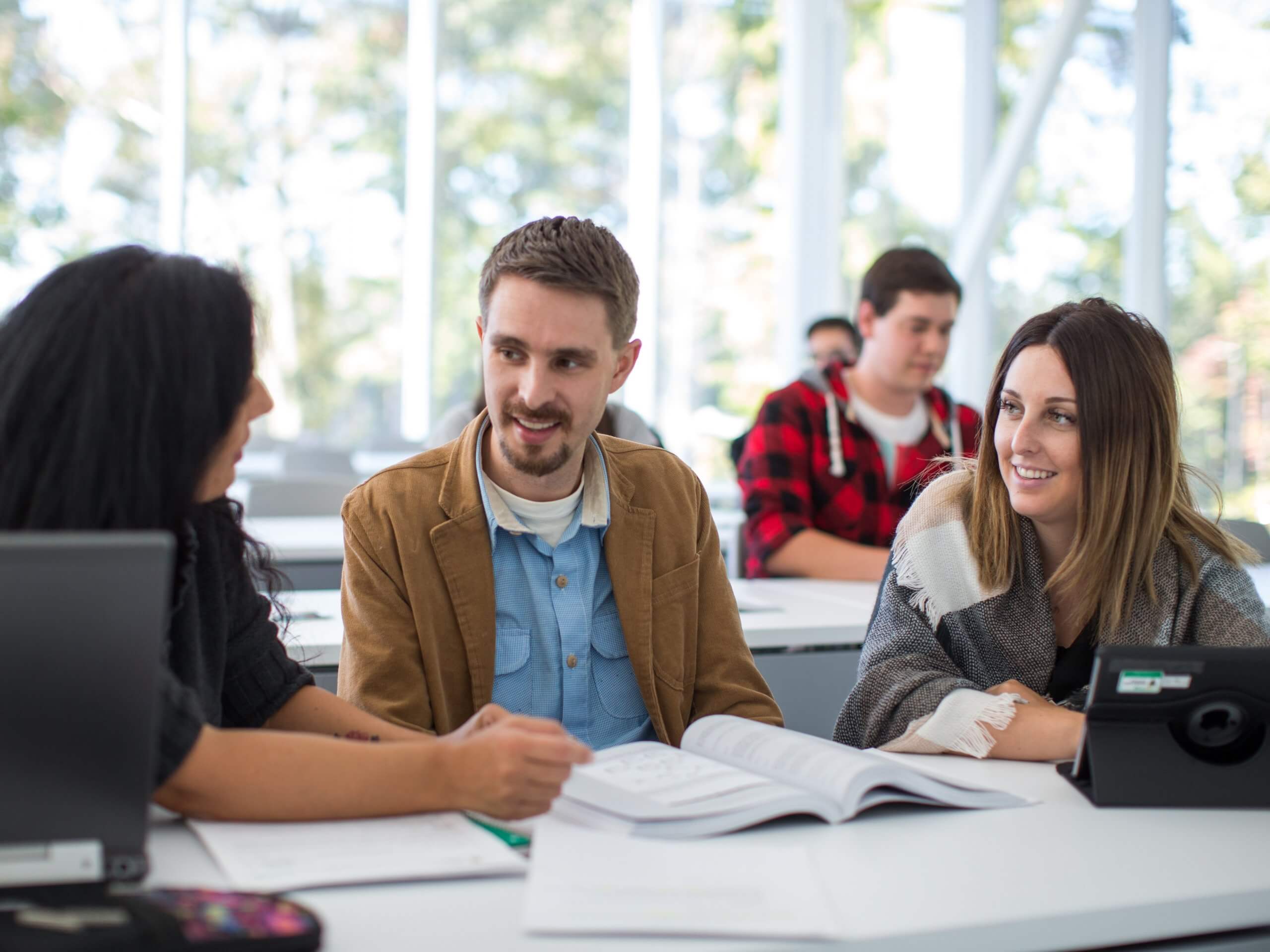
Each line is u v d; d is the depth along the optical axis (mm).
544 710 1543
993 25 6496
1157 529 1544
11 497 979
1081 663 1598
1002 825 1119
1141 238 5637
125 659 822
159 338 1014
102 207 5914
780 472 2906
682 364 6984
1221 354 5320
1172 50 5531
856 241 7016
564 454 1485
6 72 5703
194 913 801
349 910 867
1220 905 950
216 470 1085
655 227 6824
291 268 6273
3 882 823
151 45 5953
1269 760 1204
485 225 6594
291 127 6227
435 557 1516
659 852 978
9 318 1020
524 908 856
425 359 6477
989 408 1613
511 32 6547
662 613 1589
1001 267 6242
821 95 6992
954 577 1602
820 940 828
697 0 6871
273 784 1030
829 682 2270
